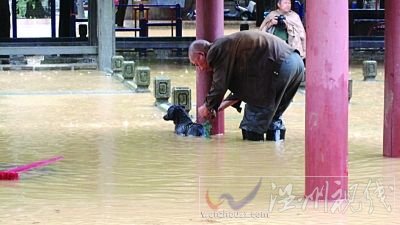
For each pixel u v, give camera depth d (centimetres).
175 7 5259
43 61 4184
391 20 1691
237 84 1903
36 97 2825
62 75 3650
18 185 1448
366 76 3412
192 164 1636
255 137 1930
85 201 1323
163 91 2581
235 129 2128
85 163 1650
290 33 2516
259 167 1603
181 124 2038
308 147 1320
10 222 1195
